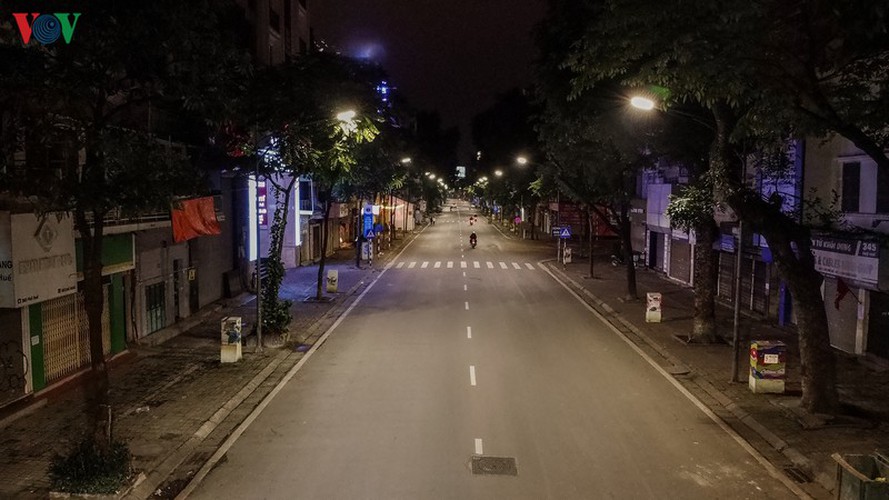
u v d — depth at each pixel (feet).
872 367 57.36
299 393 48.78
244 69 37.04
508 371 55.36
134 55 31.27
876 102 34.99
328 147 65.62
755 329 73.97
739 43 31.53
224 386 49.62
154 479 33.12
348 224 198.80
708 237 66.39
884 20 29.37
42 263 43.47
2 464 34.27
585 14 55.93
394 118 110.01
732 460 36.70
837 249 60.59
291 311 84.43
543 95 63.10
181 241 70.08
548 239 227.61
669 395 49.19
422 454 36.70
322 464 35.29
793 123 37.58
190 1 32.63
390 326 75.46
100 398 30.99
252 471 34.42
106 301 56.18
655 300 77.51
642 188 142.20
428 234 252.01
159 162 31.19
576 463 35.73
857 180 60.13
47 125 29.48
